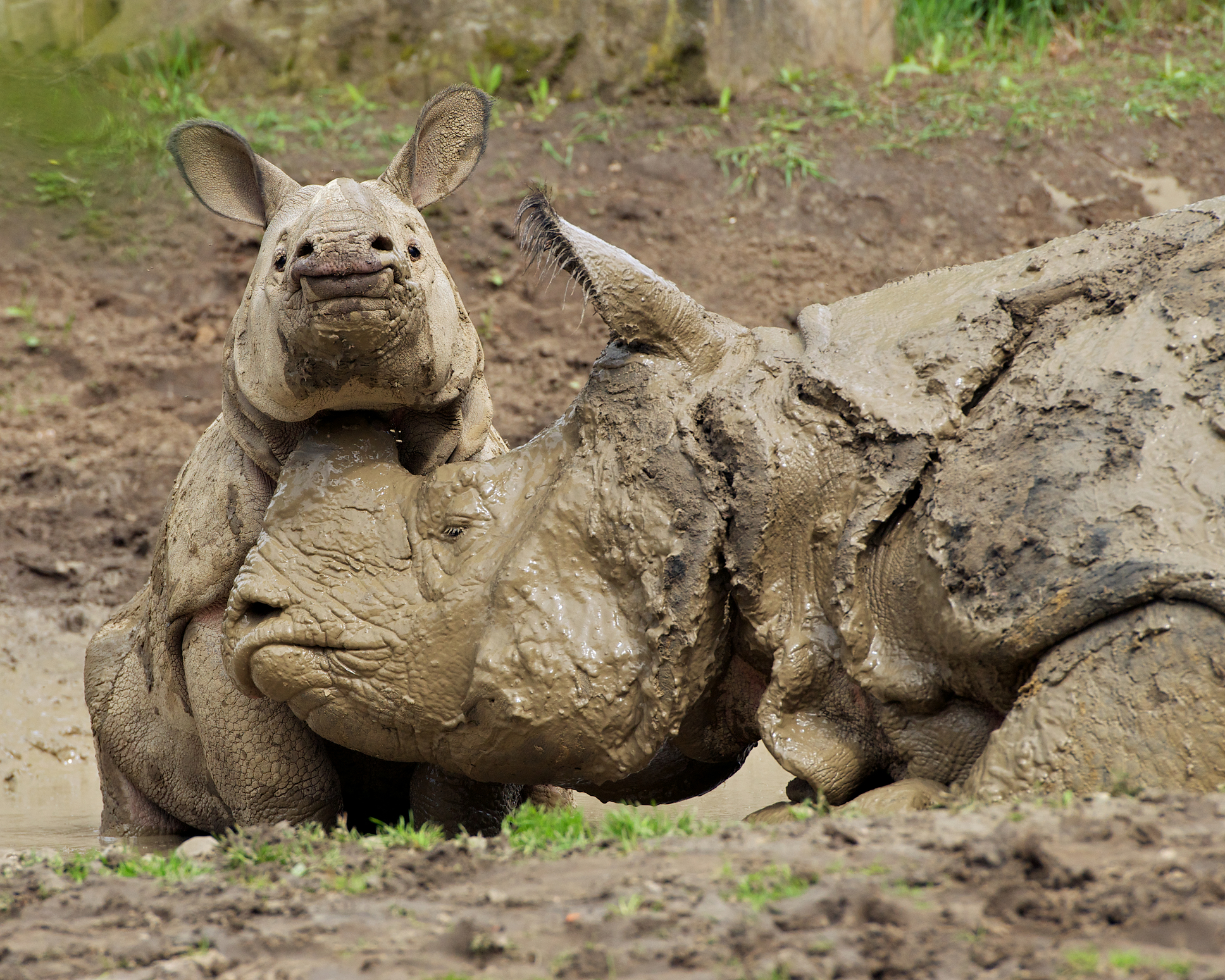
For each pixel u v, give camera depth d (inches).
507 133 2272.4
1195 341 733.3
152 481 1793.8
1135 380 729.6
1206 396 714.8
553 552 805.9
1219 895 482.3
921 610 749.3
